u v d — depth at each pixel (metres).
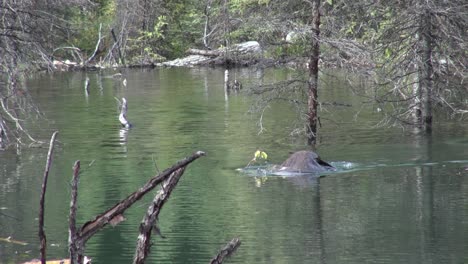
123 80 57.41
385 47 30.75
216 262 7.55
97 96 46.44
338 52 29.58
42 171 24.36
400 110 32.97
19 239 16.52
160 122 35.09
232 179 22.77
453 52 30.94
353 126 32.62
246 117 35.78
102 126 33.97
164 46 74.88
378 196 20.22
